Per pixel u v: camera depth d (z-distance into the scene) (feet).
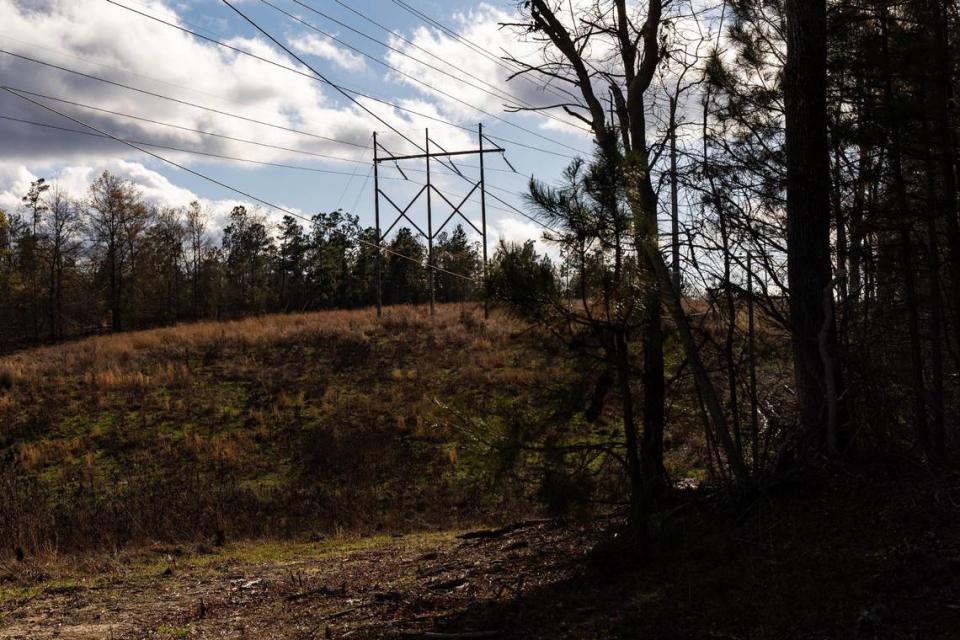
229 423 76.84
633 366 25.38
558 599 22.53
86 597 29.63
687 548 24.53
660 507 28.22
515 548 31.09
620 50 34.58
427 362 93.71
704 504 27.86
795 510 25.00
